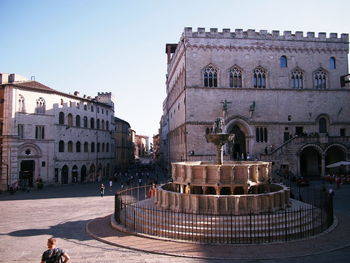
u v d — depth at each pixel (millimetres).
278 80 60188
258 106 59000
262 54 60125
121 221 23141
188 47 58250
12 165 52781
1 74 55688
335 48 62469
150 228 19906
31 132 56500
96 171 74000
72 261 15602
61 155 62000
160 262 15203
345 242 17688
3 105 53438
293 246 17047
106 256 16281
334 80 62125
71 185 60969
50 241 11711
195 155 56094
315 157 60594
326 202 23359
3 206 34906
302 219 20391
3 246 18734
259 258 15422
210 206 21062
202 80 58062
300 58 61312
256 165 23500
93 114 74312
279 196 22031
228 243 17531
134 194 41750
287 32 61281
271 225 18984
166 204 23406
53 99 60250
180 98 65812
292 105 60062
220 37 59125
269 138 58906
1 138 53031
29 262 15953
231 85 59062
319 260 15148
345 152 53469
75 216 28062
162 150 133375
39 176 57062
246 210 20656
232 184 22516
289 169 52281
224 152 56344
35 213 29844
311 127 60281
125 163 114188
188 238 18453
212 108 57781
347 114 61750
